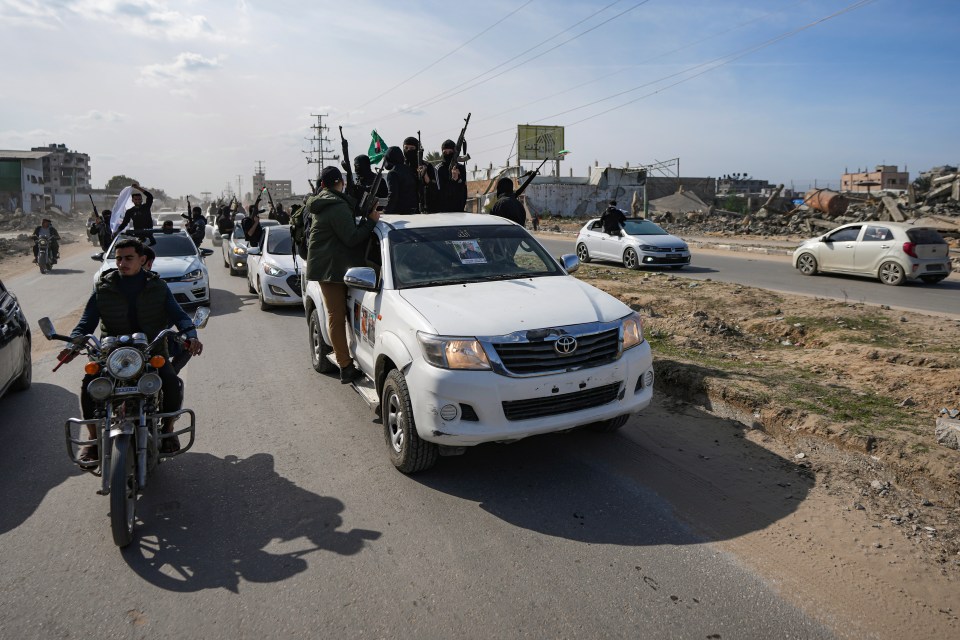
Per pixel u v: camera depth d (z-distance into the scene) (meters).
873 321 8.65
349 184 6.79
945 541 3.58
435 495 4.37
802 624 2.96
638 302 10.86
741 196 62.75
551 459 4.90
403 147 7.36
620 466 4.72
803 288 13.92
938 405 5.23
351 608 3.16
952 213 30.42
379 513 4.12
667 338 8.19
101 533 3.96
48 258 19.27
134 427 3.85
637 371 4.62
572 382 4.29
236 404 6.45
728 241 28.42
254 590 3.32
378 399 5.38
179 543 3.81
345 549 3.70
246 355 8.54
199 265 12.40
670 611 3.07
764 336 8.57
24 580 3.46
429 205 7.57
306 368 7.83
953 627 2.91
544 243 30.16
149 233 12.88
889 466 4.32
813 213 36.03
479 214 6.30
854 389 5.75
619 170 59.47
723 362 6.84
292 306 12.62
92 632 3.02
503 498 4.30
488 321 4.37
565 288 5.07
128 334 4.31
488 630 2.97
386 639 2.93
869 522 3.80
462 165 7.56
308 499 4.34
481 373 4.18
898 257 14.21
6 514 4.22
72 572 3.53
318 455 5.11
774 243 26.84
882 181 87.81
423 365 4.32
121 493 3.61
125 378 3.80
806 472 4.45
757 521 3.88
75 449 5.29
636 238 18.05
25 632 3.02
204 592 3.32
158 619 3.11
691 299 10.91
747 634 2.90
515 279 5.34
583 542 3.71
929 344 7.30
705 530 3.81
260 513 4.16
